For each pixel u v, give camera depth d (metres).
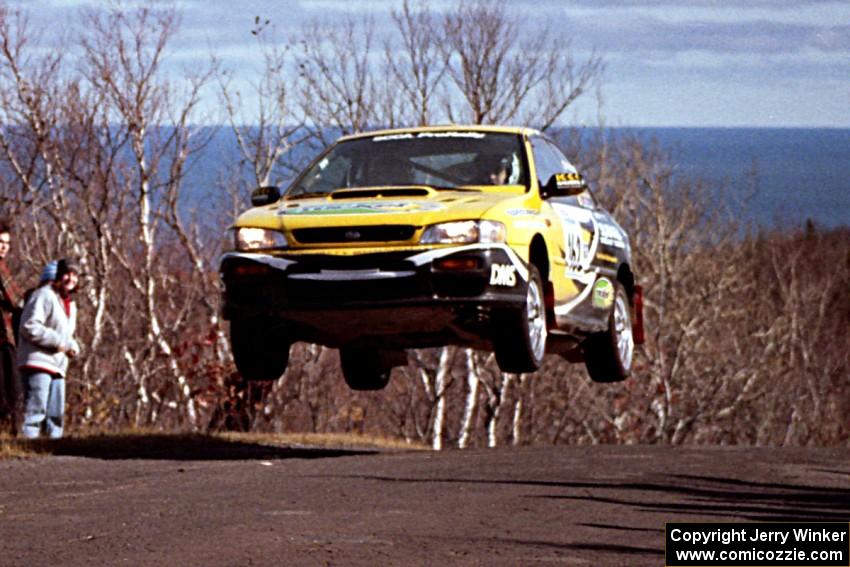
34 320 19.36
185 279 40.47
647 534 10.09
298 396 38.28
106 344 36.16
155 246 40.88
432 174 17.62
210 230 41.66
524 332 16.47
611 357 20.50
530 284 16.73
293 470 14.49
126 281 39.34
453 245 15.84
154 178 39.50
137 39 39.00
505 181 17.56
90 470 14.92
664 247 64.50
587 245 19.19
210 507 11.34
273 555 9.04
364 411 45.47
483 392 55.00
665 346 65.88
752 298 78.50
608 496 12.11
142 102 38.59
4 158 37.69
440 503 11.52
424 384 47.56
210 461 16.17
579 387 57.84
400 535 9.81
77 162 38.56
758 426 69.94
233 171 43.62
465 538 9.72
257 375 17.20
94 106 38.50
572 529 10.23
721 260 70.69
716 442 70.25
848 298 89.19
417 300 15.75
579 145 60.12
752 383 67.44
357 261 15.82
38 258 37.00
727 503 11.90
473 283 15.79
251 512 10.99
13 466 15.41
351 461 15.69
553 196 17.88
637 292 21.41
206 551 9.20
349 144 18.30
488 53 49.19
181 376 34.28
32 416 19.50
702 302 65.56
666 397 59.25
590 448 17.92
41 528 10.45
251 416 34.62
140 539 9.77
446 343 17.50
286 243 16.11
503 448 18.16
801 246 86.38
